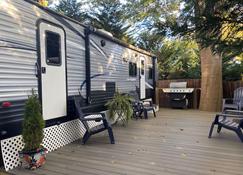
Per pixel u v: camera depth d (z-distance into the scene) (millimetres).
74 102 5125
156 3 11172
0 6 3467
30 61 4012
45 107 4371
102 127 4902
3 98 3508
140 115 7883
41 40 4258
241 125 5012
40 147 3582
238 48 3527
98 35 6289
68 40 5055
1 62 3469
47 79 4406
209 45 3689
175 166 3498
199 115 8516
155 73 11727
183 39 3967
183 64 16375
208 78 9695
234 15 3459
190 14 3748
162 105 11469
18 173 3314
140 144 4695
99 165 3557
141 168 3428
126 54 8375
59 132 4684
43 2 4547
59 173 3271
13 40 3676
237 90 8125
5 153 3500
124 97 6688
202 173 3240
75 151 4273
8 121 3594
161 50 17062
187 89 10391
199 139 5055
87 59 5723
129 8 13039
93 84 6086
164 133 5637
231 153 4098
